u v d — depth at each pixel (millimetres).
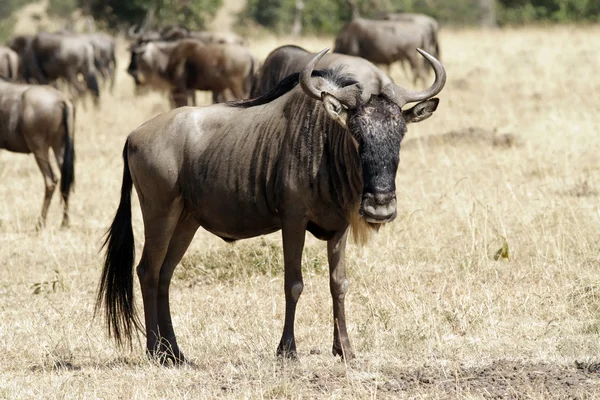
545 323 27734
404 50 88438
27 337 29203
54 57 96125
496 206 40031
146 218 26609
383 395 21641
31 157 69125
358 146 22172
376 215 21719
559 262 32781
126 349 27906
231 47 79625
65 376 24562
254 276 35125
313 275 34469
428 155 56031
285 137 24312
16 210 49438
